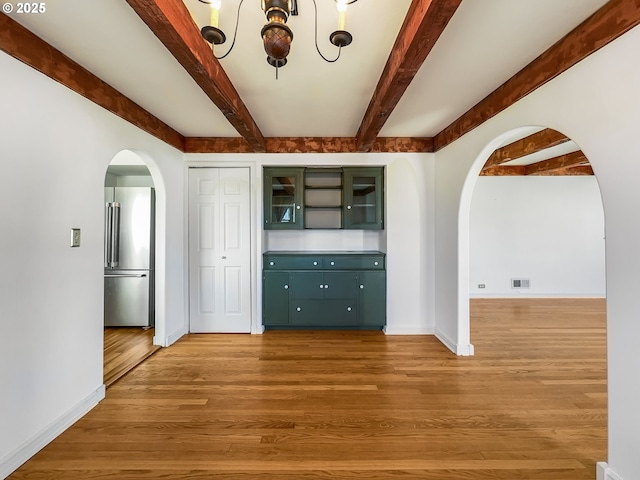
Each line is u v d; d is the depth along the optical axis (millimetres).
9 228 1549
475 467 1582
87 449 1699
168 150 3203
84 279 2045
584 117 1566
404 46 1532
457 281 3012
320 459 1631
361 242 4156
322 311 3641
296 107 2609
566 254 5383
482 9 1438
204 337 3494
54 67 1763
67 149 1896
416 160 3537
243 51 1798
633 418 1331
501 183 5387
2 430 1515
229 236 3629
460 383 2434
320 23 1558
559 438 1797
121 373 2559
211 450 1692
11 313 1560
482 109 2473
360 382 2449
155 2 1180
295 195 3707
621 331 1386
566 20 1525
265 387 2369
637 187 1312
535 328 3793
